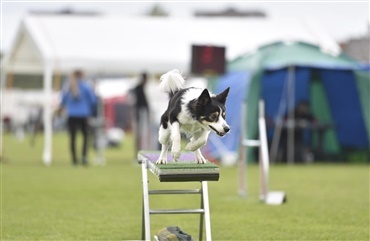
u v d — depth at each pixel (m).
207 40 20.45
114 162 18.92
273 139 18.56
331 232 8.16
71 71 18.44
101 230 8.27
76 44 18.94
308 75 19.38
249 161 18.62
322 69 19.25
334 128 19.33
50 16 20.52
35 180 13.80
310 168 17.23
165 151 6.41
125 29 20.23
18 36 19.77
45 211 9.77
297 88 19.48
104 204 10.51
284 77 19.00
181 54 19.41
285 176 15.10
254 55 18.72
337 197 11.45
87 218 9.17
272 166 17.80
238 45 20.30
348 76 19.16
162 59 19.12
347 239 7.73
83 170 16.19
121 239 7.73
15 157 20.25
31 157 20.33
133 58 18.95
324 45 20.86
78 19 20.39
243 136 11.30
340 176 15.13
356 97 19.38
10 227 8.43
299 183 13.64
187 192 6.62
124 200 10.98
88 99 16.91
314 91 19.77
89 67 18.56
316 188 12.76
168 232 6.73
